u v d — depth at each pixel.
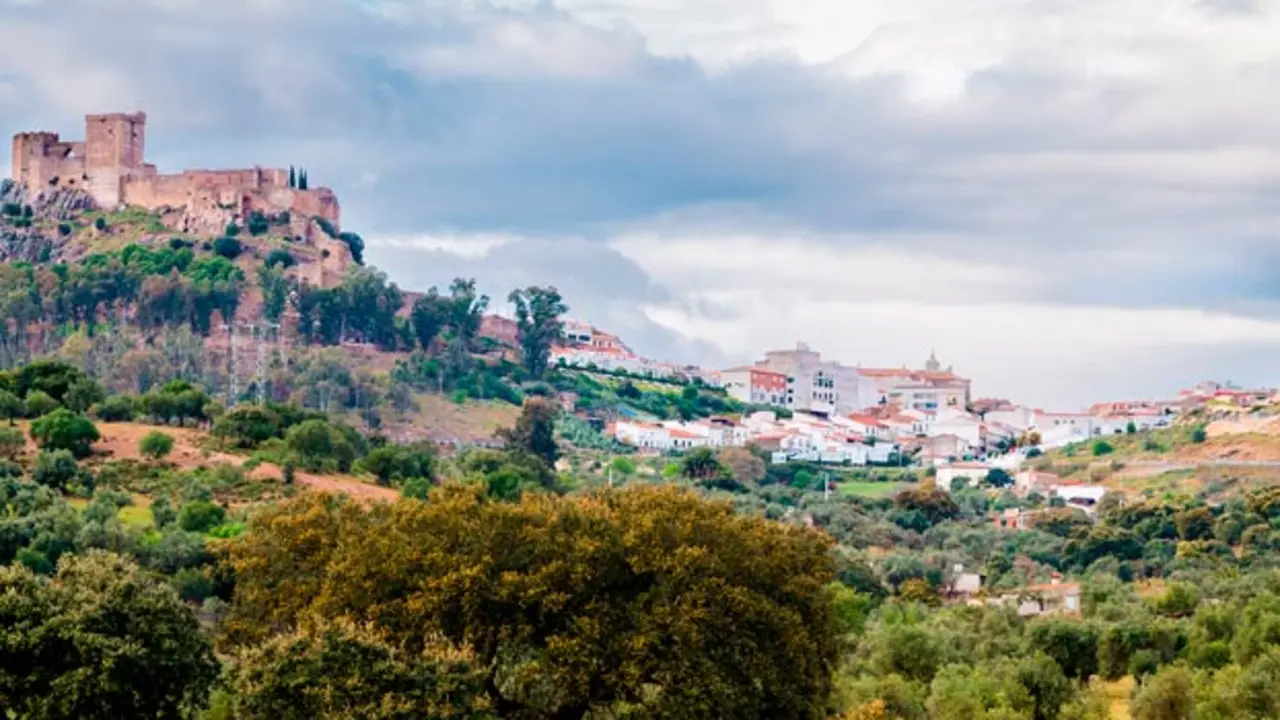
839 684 147.25
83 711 98.19
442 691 96.44
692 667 108.06
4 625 99.81
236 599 119.81
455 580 106.50
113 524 188.62
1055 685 160.25
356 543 112.31
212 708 108.00
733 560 116.31
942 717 144.88
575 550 110.69
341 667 96.44
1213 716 146.88
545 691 108.62
